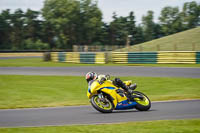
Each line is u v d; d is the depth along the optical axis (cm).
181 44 10731
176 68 6819
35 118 2555
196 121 2197
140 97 2630
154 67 7206
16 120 2494
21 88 4781
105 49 14088
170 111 2659
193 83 4753
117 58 8831
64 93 4319
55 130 2017
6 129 2097
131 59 8562
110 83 2602
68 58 10038
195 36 11256
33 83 5331
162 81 5059
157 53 8212
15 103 3559
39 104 3447
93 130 1975
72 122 2334
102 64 8719
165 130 1917
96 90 2542
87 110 2877
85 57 9394
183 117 2398
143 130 1938
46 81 5553
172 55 8038
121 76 5862
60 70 7406
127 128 2009
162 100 3406
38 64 9675
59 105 3306
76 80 5584
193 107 2845
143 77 5578
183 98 3488
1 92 4425
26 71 7425
